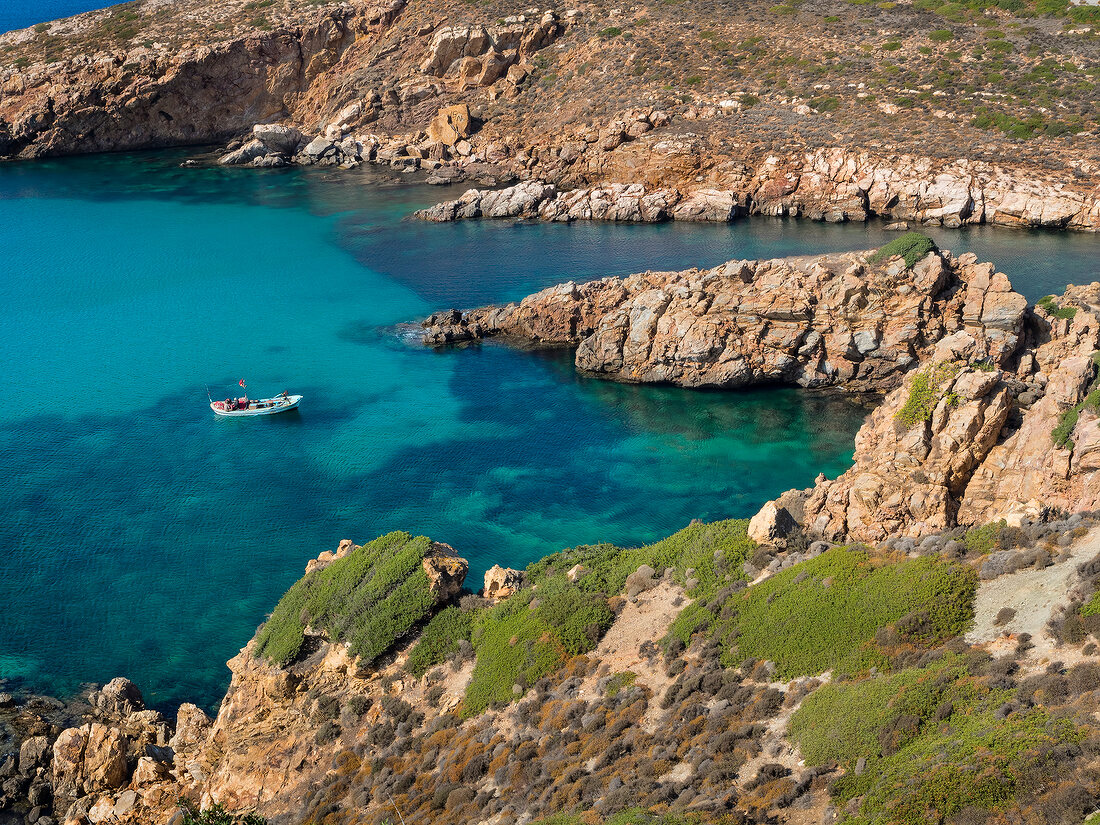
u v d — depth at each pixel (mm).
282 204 147625
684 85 155625
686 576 44875
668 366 86812
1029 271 105125
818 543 44781
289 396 84938
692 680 36719
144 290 113562
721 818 27266
